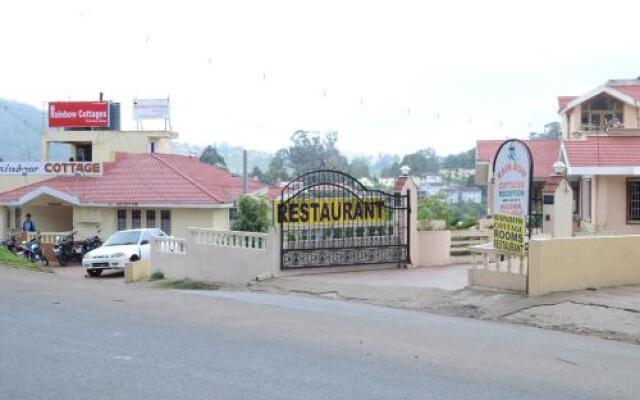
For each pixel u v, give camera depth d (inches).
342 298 613.3
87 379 309.1
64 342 381.4
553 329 466.0
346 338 410.0
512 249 561.6
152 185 1464.1
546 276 541.6
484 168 1555.1
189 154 2143.2
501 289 568.7
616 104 1391.5
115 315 473.1
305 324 454.0
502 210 650.8
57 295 566.6
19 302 522.0
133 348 370.0
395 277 722.2
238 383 305.3
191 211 1418.6
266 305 538.9
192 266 826.8
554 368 349.7
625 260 586.6
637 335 436.8
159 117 1886.1
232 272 776.3
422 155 3196.4
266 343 390.6
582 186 1187.9
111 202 1416.1
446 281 684.1
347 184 769.6
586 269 565.6
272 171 2573.8
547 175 1355.8
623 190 1067.9
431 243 848.9
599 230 1063.0
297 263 735.7
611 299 519.2
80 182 1507.1
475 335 431.8
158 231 1112.2
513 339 422.3
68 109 1784.0
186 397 284.0
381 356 364.5
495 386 312.7
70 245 1228.5
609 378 333.1
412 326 458.6
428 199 1288.1
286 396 287.1
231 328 434.6
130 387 297.4
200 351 366.3
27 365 331.3
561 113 1485.0
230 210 1539.1
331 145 2733.8
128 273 877.2
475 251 603.2
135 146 1818.4
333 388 300.8
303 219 742.5
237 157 4202.8
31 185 1547.7
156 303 535.8
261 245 745.6
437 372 334.3
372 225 784.9
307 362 346.9
